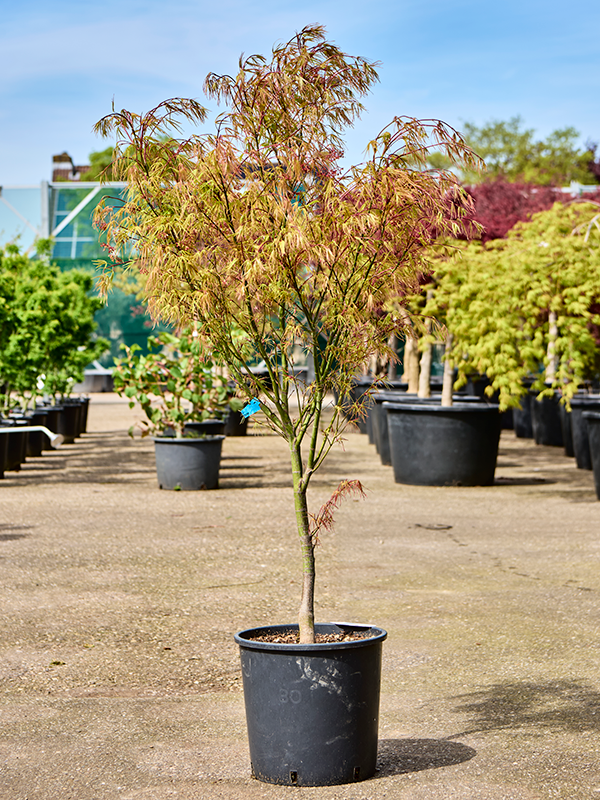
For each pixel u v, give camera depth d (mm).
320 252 3619
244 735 4324
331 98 4090
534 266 11508
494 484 13438
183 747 4172
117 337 38375
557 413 19312
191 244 3871
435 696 4824
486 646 5676
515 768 3885
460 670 5234
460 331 11625
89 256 36719
